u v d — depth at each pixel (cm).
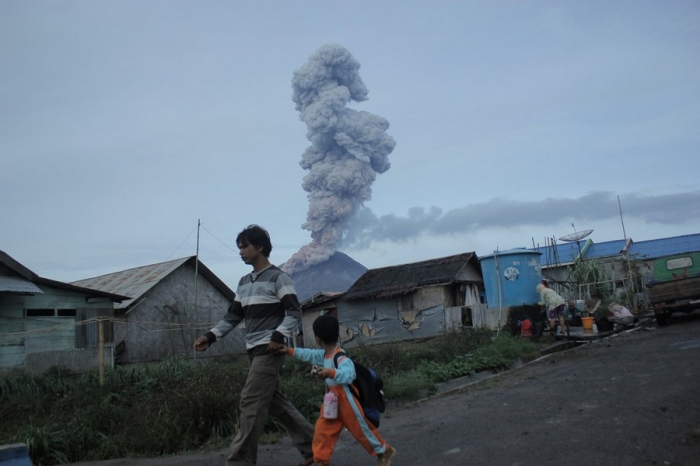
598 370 934
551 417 619
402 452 554
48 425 753
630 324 1830
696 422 518
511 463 467
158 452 671
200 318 2711
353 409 451
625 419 564
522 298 1853
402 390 934
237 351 2808
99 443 700
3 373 1692
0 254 1733
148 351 2428
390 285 2702
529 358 1307
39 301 1886
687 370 791
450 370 1110
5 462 456
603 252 3894
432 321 2520
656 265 1870
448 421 689
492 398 824
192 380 943
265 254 526
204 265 2705
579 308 1933
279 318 506
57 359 1548
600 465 436
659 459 434
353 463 531
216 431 730
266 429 743
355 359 1255
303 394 863
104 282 2714
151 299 2516
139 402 905
